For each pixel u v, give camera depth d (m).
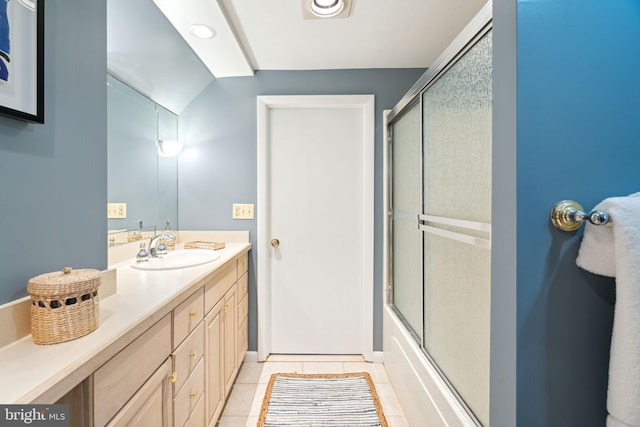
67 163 0.93
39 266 0.84
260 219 2.27
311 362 2.30
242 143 2.27
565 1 0.77
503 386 0.82
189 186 2.28
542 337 0.77
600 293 0.77
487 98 0.99
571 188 0.77
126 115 1.70
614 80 0.77
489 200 0.99
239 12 1.58
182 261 1.78
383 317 2.27
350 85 2.25
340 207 2.35
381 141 2.27
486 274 1.02
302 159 2.34
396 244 2.12
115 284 1.08
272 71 2.25
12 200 0.76
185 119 2.27
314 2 1.51
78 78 0.97
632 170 0.77
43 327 0.71
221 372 1.63
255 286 2.29
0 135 0.73
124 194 1.68
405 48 1.96
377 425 1.64
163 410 1.03
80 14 0.98
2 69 0.71
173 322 1.09
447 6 1.55
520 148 0.76
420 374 1.48
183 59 1.86
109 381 0.75
